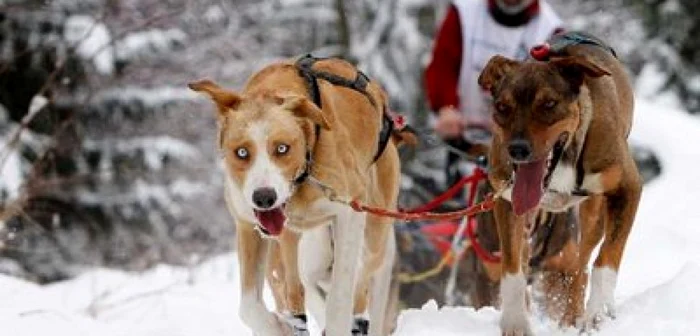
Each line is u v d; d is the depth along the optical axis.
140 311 11.39
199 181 24.55
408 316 8.72
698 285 8.05
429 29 25.33
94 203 22.47
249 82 7.68
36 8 20.72
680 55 31.92
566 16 30.34
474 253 10.46
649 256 12.73
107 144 22.42
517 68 7.83
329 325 7.48
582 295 8.60
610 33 30.72
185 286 12.92
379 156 8.23
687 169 18.25
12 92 20.72
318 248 8.12
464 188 11.52
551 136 7.58
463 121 11.61
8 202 15.84
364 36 25.66
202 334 9.98
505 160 7.84
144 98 22.70
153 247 20.62
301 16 26.38
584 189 7.97
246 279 7.46
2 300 10.68
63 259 21.70
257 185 6.70
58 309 10.52
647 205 16.02
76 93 20.88
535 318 8.91
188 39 24.39
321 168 7.13
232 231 24.86
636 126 19.58
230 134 6.86
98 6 20.94
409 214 7.74
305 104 6.90
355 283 7.73
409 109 24.77
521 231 7.95
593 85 7.90
